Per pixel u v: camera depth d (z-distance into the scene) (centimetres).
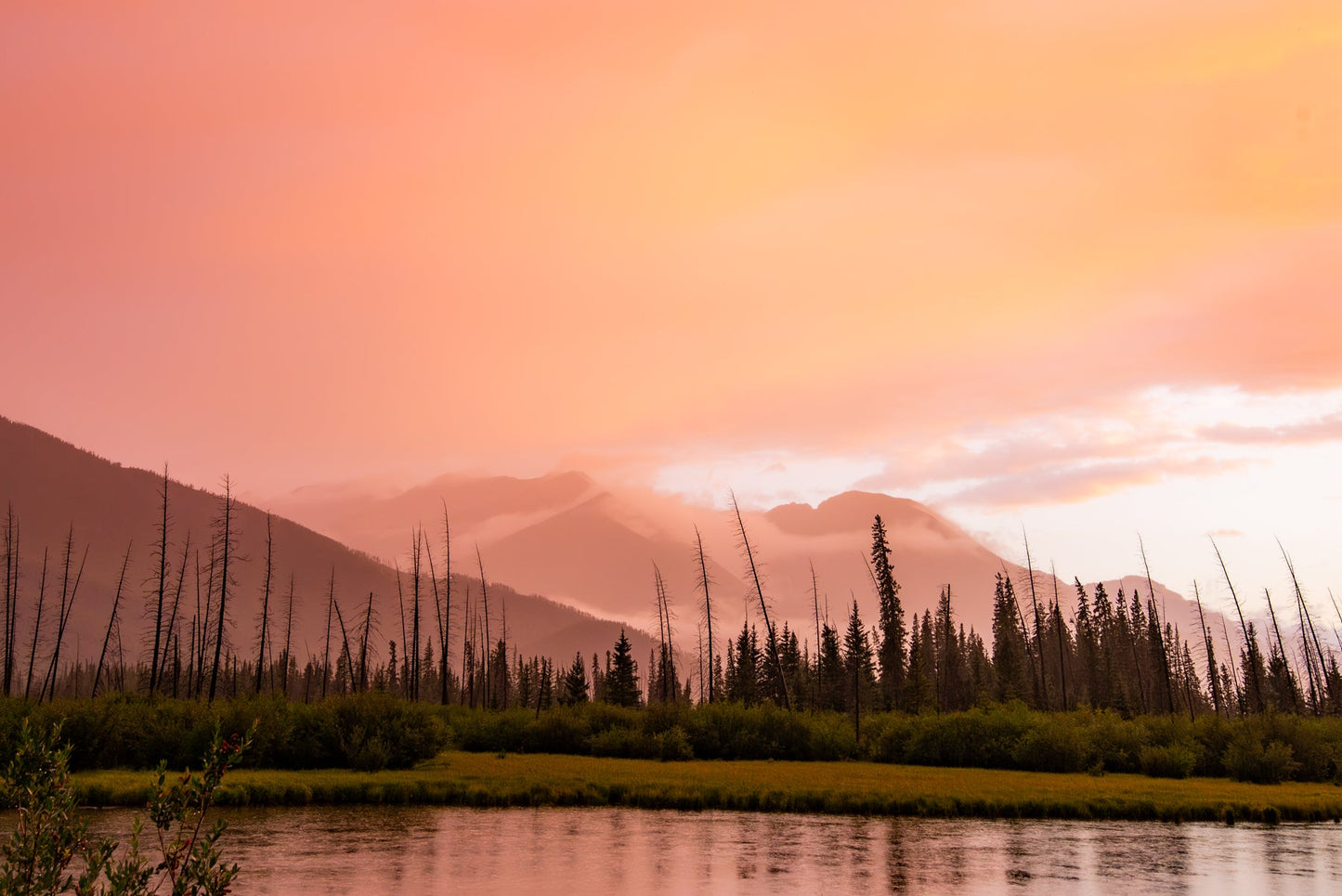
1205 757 5238
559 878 2639
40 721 3809
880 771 5031
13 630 7994
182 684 9831
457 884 2555
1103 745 5322
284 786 3791
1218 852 3144
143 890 1276
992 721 5503
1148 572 9319
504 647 11312
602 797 3975
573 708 6322
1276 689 9519
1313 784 4847
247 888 2472
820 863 2897
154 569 6912
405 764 4634
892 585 9000
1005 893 2562
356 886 2514
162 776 1306
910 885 2638
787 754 5828
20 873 1228
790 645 10156
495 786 4031
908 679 8606
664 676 9131
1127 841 3312
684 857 2941
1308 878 2784
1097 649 11100
